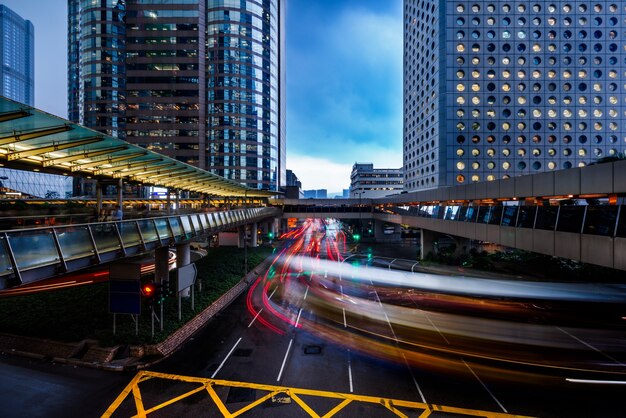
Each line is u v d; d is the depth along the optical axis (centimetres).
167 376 1430
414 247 6322
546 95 5772
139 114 8962
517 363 1572
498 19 5778
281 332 1955
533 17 5794
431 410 1202
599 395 1303
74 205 4969
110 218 2806
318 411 1191
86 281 2930
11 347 1645
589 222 1470
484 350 1711
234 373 1463
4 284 948
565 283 2989
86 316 1975
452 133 5731
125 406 1206
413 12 7412
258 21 9619
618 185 1339
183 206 7200
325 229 11769
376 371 1489
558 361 1590
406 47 8019
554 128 5756
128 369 1479
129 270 1692
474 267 3816
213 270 3444
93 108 9212
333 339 1848
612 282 2977
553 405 1238
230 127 9200
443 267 4025
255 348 1728
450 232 3086
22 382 1348
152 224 1764
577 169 1570
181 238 2058
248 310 2386
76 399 1243
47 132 1362
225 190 5225
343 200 7425
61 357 1554
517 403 1249
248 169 9369
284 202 7462
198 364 1547
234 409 1196
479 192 2584
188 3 9006
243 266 3766
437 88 5912
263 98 9700
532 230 1867
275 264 4378
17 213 3644
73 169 2142
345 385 1370
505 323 2105
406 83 8006
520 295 2712
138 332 1750
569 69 5794
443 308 2416
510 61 5769
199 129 9062
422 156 6744
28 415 1140
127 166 2347
